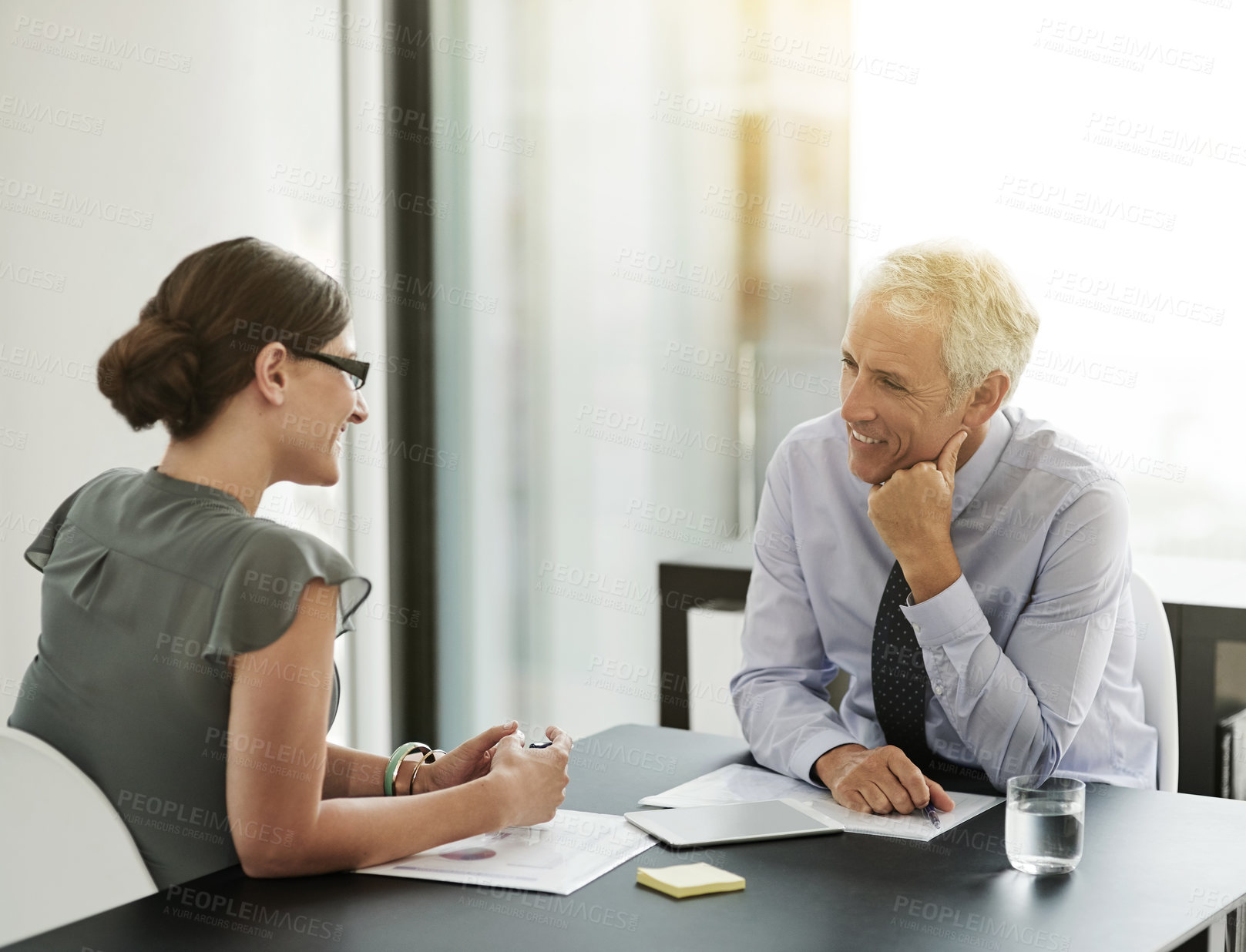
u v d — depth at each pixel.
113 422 2.34
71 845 1.10
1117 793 1.33
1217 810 1.26
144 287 2.39
